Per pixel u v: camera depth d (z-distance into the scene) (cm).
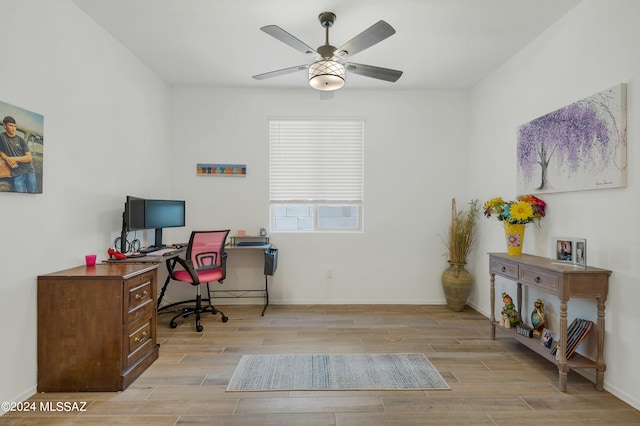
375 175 425
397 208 425
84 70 257
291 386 223
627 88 205
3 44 187
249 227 421
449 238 424
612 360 214
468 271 419
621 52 209
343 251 424
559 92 263
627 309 204
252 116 420
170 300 411
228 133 419
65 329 215
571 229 248
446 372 243
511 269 273
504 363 258
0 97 186
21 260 202
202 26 277
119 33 289
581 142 236
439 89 421
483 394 214
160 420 187
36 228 212
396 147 425
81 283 215
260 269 421
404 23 269
